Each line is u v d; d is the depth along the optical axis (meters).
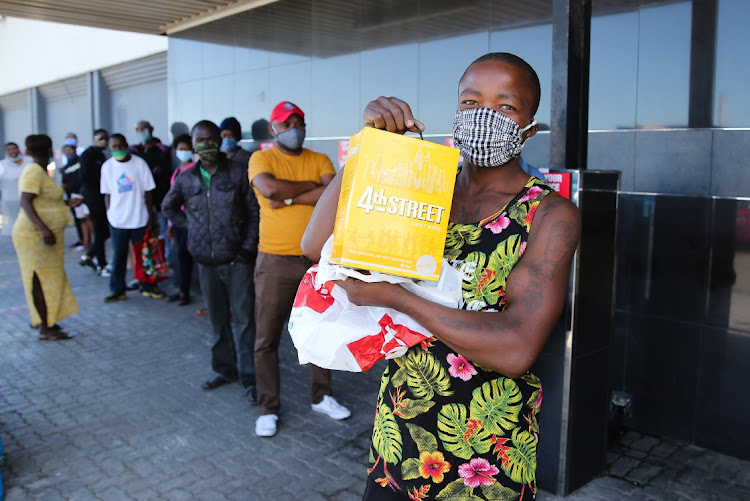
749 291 3.21
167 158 7.30
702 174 3.31
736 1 3.11
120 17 6.35
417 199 1.21
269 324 3.61
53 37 13.32
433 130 4.54
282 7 5.60
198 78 6.73
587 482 3.10
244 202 3.99
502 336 1.21
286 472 3.25
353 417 3.92
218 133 3.92
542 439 3.00
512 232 1.31
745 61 3.12
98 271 8.46
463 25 4.25
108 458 3.41
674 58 3.34
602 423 3.14
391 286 1.28
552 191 1.33
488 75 1.31
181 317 6.24
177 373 4.69
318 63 5.36
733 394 3.33
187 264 6.61
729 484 3.09
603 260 2.97
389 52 4.77
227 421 3.87
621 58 3.54
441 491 1.35
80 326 5.95
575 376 2.90
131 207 6.70
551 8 3.75
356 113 5.10
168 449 3.51
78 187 9.92
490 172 1.37
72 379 4.59
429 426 1.34
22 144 16.80
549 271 1.25
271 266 3.54
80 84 12.86
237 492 3.07
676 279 3.47
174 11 6.11
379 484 1.44
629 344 3.71
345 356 1.35
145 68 10.34
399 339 1.33
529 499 1.38
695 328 3.43
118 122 11.66
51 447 3.54
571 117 2.90
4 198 9.70
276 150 3.71
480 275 1.32
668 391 3.58
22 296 7.29
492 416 1.32
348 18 5.04
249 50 6.03
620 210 3.64
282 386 4.45
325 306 1.42
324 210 1.43
